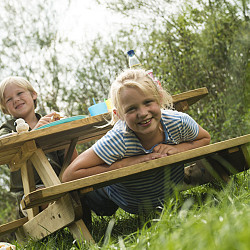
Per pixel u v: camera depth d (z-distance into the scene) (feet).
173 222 4.81
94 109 8.77
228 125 18.35
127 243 5.12
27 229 8.38
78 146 19.51
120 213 9.42
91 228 8.46
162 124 7.27
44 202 6.40
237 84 20.02
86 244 5.98
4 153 7.57
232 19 20.22
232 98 19.83
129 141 6.97
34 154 7.66
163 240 4.06
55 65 20.11
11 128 10.14
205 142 7.73
